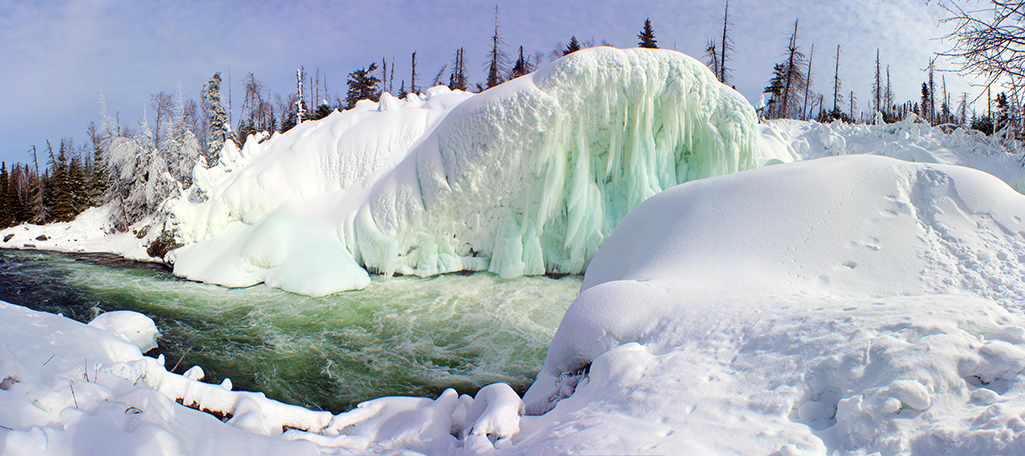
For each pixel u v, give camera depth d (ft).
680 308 16.19
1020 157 49.19
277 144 57.77
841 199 19.92
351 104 130.62
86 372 11.53
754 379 11.73
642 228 24.48
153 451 8.84
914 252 17.07
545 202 42.34
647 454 9.70
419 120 51.90
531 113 40.22
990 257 16.38
